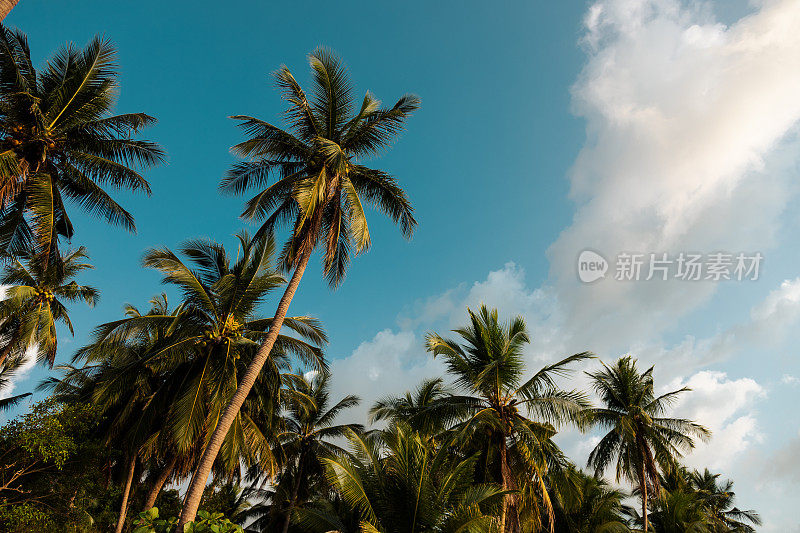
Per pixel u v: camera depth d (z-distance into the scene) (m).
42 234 14.61
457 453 17.59
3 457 15.08
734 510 44.47
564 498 18.31
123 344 19.05
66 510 16.69
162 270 16.83
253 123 15.93
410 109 16.61
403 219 16.84
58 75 15.73
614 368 28.59
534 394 17.48
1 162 13.29
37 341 19.95
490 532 11.30
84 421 16.98
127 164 17.03
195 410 15.93
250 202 16.09
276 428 22.59
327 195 15.64
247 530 31.31
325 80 16.17
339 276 16.95
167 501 26.92
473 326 19.38
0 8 7.71
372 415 26.30
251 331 18.11
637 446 26.03
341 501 17.28
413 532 12.07
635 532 22.12
